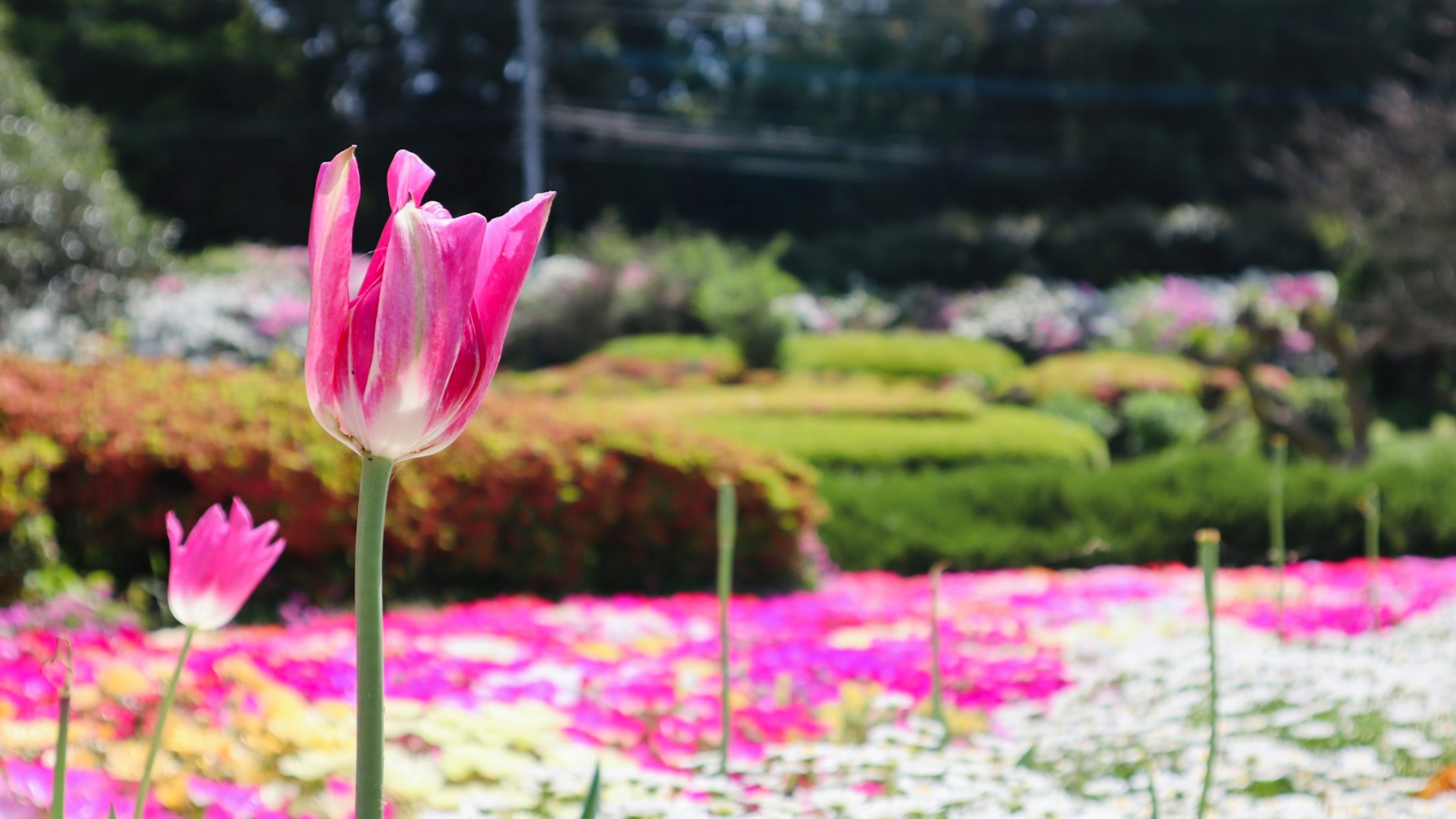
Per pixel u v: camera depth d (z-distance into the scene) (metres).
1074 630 4.35
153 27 29.33
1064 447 11.11
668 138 34.38
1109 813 1.99
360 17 31.41
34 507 4.26
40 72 27.39
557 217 33.50
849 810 2.01
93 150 11.68
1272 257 29.44
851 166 35.53
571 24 34.28
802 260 31.11
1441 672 3.01
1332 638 3.70
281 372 6.50
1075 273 30.25
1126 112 34.41
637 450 6.13
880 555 7.61
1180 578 6.08
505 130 33.59
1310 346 17.34
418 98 33.44
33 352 9.94
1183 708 2.78
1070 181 34.19
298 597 4.90
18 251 10.21
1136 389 16.33
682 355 17.80
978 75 36.16
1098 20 34.50
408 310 0.72
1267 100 33.31
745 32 37.12
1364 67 32.22
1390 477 8.04
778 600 5.72
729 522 1.81
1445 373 19.61
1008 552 7.53
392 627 3.77
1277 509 2.50
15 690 2.35
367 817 0.73
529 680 2.91
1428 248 14.28
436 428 0.75
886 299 27.28
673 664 3.35
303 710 2.35
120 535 4.86
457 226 0.75
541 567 5.83
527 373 19.89
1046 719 2.92
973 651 3.83
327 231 0.73
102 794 1.84
